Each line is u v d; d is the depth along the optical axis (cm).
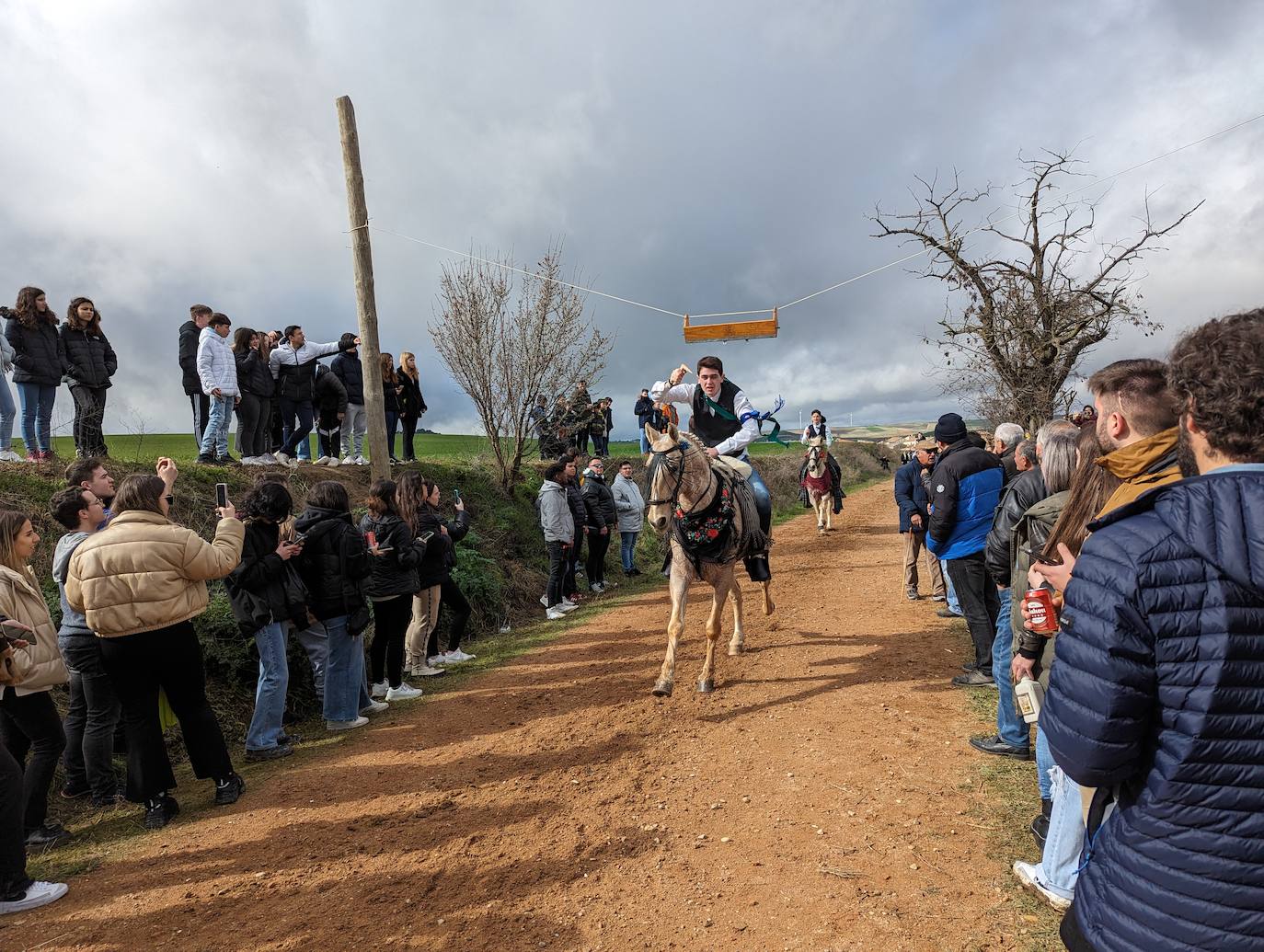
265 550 563
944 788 446
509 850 413
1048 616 291
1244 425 153
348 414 1131
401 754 564
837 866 372
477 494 1259
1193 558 151
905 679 654
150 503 462
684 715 605
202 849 431
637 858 397
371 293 983
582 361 1346
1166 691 152
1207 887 148
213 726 489
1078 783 168
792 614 937
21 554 445
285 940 341
